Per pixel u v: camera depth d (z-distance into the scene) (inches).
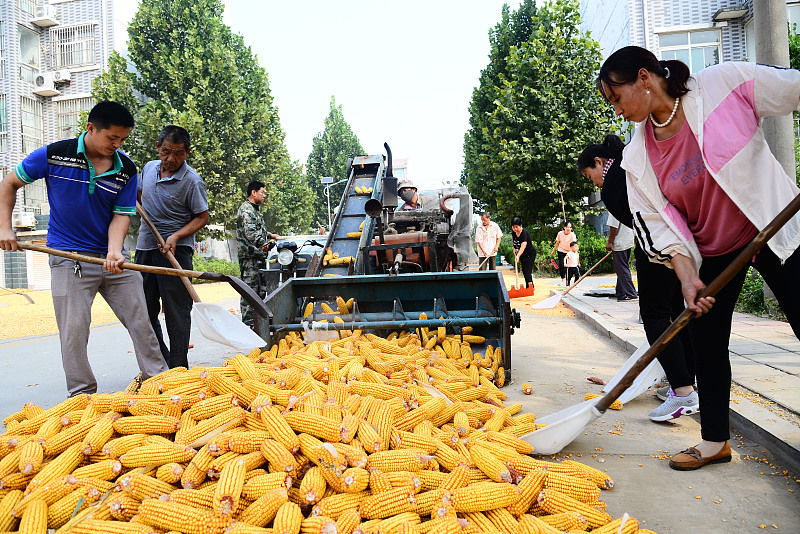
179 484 98.2
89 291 157.0
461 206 411.5
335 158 2253.9
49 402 195.8
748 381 161.9
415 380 152.6
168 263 197.3
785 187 103.2
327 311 216.7
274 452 96.0
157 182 196.7
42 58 1288.1
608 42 896.9
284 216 1428.4
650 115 108.5
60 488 93.7
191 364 251.6
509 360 193.3
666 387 168.2
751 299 307.3
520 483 95.7
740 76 101.9
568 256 604.1
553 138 861.8
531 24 1155.3
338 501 88.1
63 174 150.6
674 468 118.3
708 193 106.4
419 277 215.0
